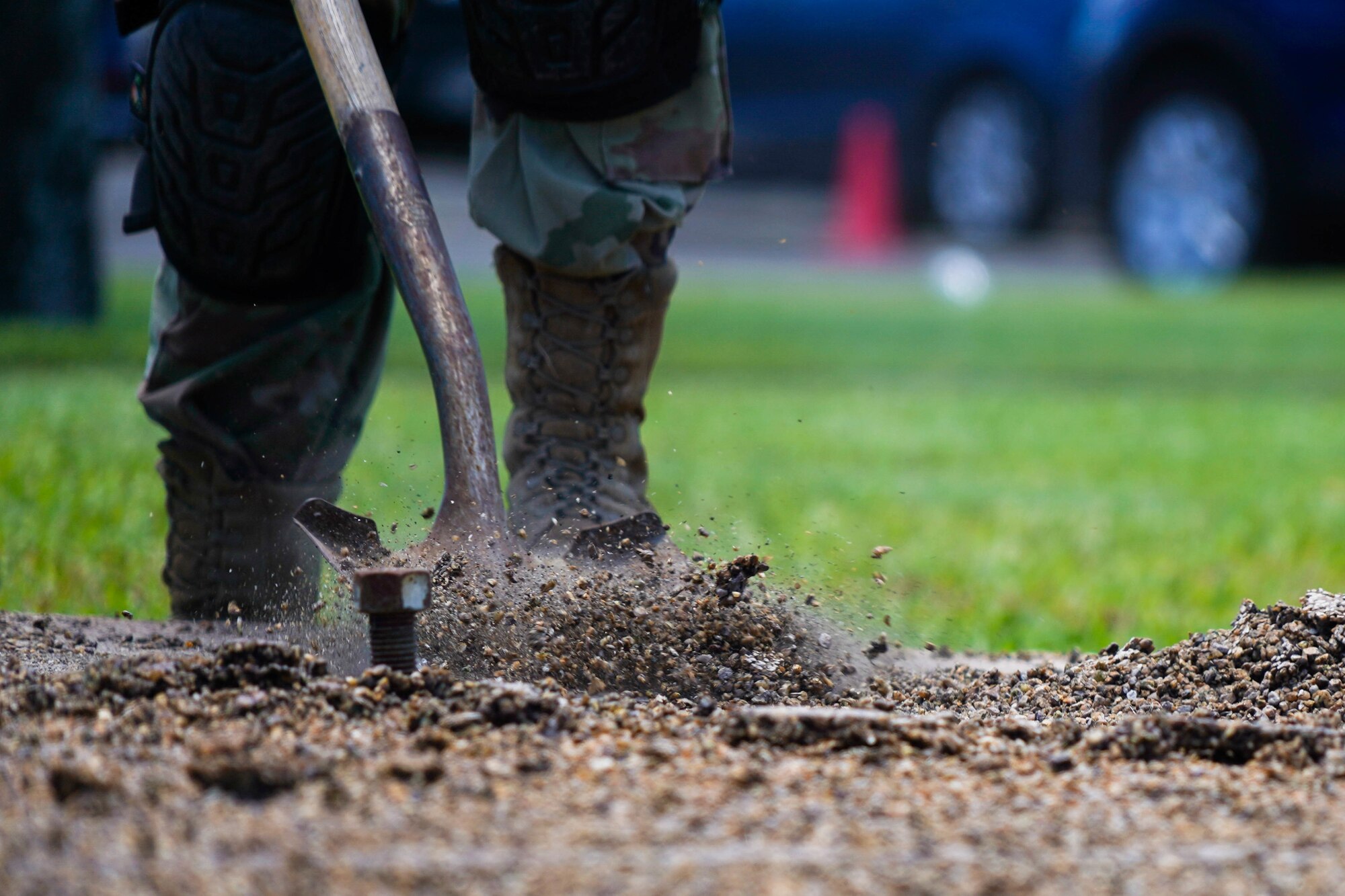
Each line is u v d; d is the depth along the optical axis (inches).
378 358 325.7
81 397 669.9
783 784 179.2
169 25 285.9
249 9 284.2
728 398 884.0
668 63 278.2
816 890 145.5
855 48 1448.1
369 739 189.2
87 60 1067.9
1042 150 1360.7
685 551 427.8
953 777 187.0
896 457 700.7
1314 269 1306.6
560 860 150.9
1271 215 1239.5
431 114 1662.2
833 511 553.3
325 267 305.3
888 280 1502.2
